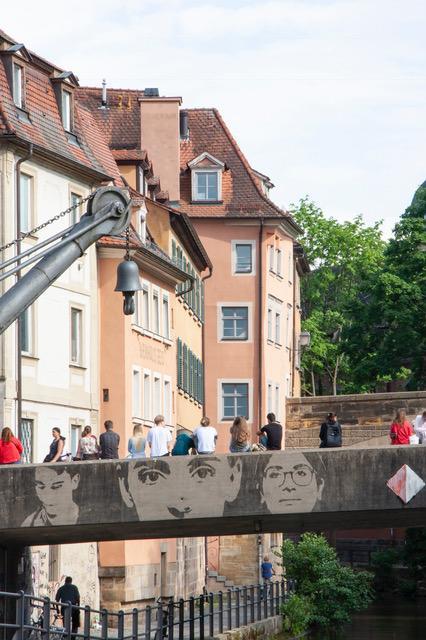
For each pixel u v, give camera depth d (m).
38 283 29.34
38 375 52.69
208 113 90.06
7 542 42.97
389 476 36.44
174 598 66.38
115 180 61.50
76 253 30.09
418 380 82.81
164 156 79.75
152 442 42.25
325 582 63.78
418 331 83.06
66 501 36.66
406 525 43.22
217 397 86.94
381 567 91.00
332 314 114.25
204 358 86.56
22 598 31.59
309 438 68.88
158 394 65.38
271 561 83.25
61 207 54.34
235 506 36.59
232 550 81.12
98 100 80.75
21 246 51.31
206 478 36.66
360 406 67.00
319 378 117.25
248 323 87.00
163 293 66.56
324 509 36.50
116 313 58.25
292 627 60.28
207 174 87.50
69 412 55.09
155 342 64.56
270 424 43.09
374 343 85.75
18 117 51.41
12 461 38.47
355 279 115.25
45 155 52.38
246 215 86.69
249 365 86.88
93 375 57.47
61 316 54.69
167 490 36.66
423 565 86.50
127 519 36.66
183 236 72.62
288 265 92.62
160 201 73.88
